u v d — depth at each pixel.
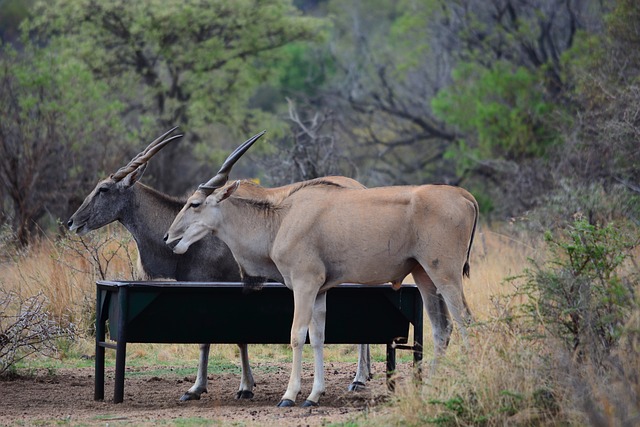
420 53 61.44
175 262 22.92
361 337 19.92
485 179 50.91
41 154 39.00
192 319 19.58
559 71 49.34
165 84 54.50
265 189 20.31
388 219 18.94
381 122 61.78
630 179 34.97
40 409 19.28
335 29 78.94
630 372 15.20
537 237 32.09
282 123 57.59
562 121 43.41
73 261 29.39
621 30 39.16
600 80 37.12
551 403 15.61
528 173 40.94
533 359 16.33
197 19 53.16
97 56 52.81
